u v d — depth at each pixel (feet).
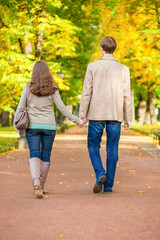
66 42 60.44
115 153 19.56
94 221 13.80
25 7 52.54
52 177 26.73
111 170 19.51
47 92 18.67
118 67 19.80
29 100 18.89
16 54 53.36
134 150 50.98
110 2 53.36
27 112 19.03
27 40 54.65
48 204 16.72
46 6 51.37
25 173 28.60
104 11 57.41
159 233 12.37
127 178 26.03
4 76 53.42
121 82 19.76
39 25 52.75
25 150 51.03
